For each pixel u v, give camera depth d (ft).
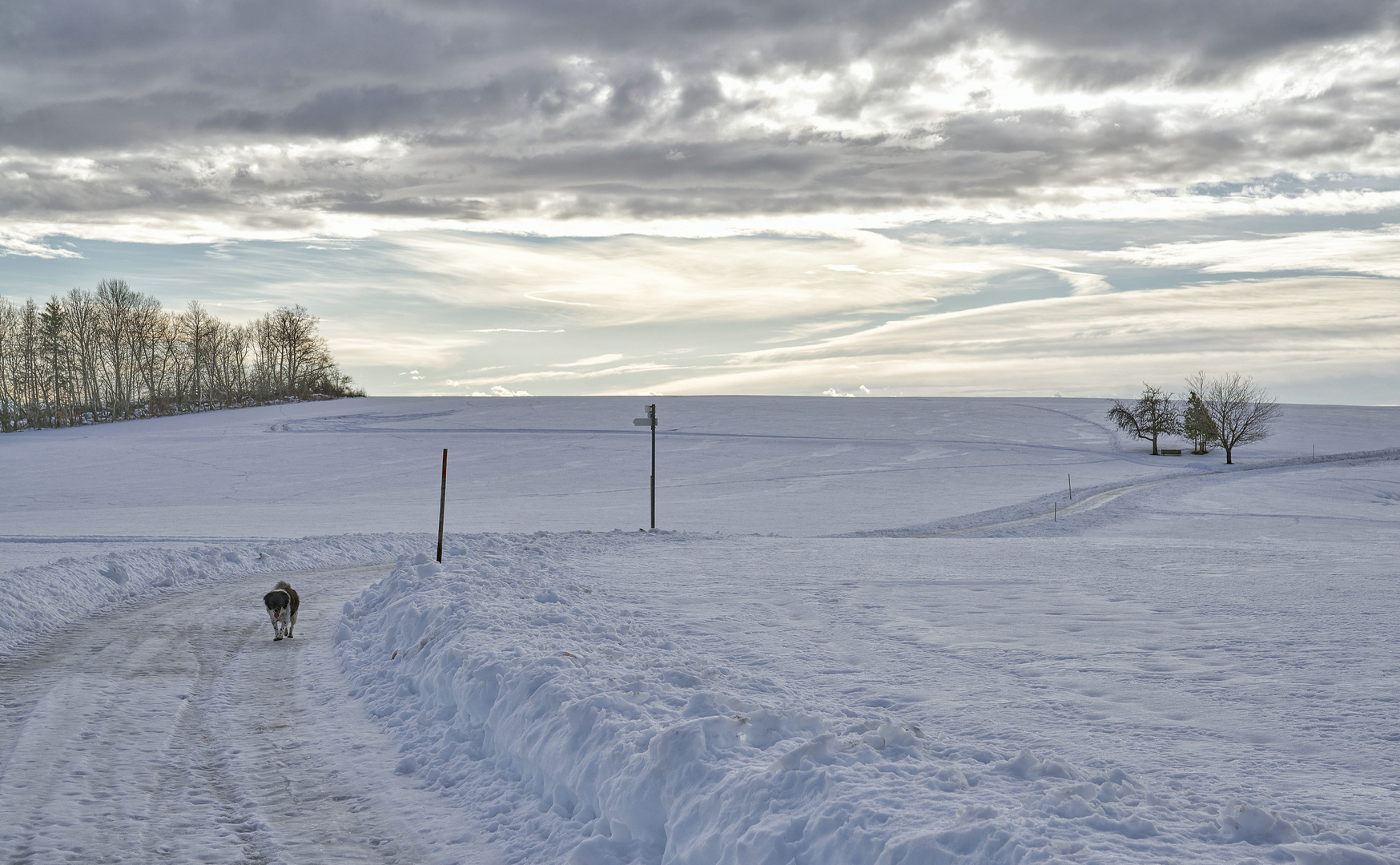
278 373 453.58
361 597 50.57
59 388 386.73
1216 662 30.89
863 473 229.45
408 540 100.27
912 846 13.00
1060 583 56.18
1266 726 22.82
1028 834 13.06
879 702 25.82
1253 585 51.72
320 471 233.35
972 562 70.95
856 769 16.48
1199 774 18.88
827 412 349.82
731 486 209.56
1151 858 12.56
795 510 171.22
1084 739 21.75
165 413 393.70
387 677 33.83
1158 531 145.59
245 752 25.09
